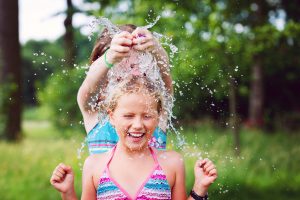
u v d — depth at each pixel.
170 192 2.48
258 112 17.89
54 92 12.87
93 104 2.74
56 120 13.87
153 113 2.43
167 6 8.81
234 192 6.79
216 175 2.52
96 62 2.60
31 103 35.09
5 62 13.45
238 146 8.77
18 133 13.27
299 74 19.66
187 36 8.62
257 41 10.50
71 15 10.32
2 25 13.64
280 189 7.83
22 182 7.68
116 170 2.46
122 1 9.84
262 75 18.45
